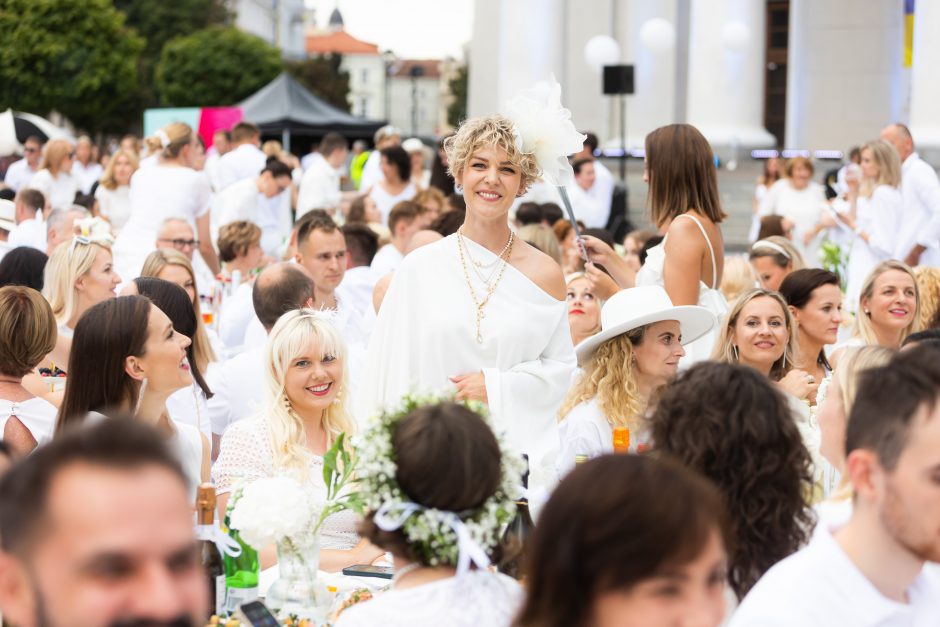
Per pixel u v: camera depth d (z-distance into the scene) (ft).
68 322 25.55
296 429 18.11
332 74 316.40
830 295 23.61
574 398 19.99
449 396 12.28
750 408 11.67
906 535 9.15
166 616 6.03
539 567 7.63
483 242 17.71
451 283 17.54
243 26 442.50
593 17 87.56
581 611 7.54
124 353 16.40
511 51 74.49
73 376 16.55
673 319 19.60
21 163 65.21
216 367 24.06
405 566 11.22
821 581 9.31
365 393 17.66
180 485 6.22
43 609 6.08
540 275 17.80
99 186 46.96
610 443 19.21
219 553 14.38
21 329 18.40
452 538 10.91
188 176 38.93
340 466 17.81
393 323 17.61
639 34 85.40
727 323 21.45
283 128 96.48
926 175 39.06
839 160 82.38
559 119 17.24
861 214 40.27
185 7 265.75
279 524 14.14
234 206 47.83
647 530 7.37
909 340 17.62
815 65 84.79
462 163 17.49
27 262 29.32
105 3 188.34
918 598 9.62
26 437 18.66
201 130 74.23
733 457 11.60
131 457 6.12
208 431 22.16
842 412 12.62
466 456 10.93
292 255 30.50
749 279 29.96
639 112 85.76
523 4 74.13
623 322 19.22
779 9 107.86
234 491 14.94
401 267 17.75
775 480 11.62
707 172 22.94
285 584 14.74
